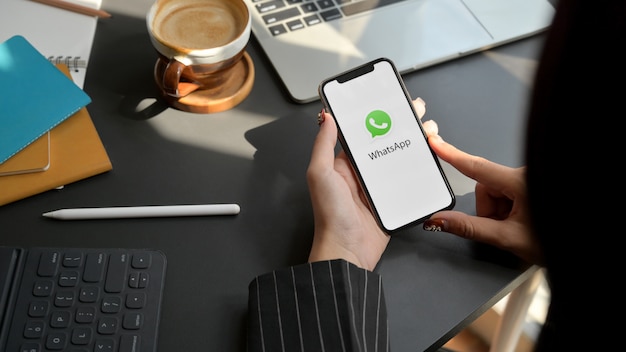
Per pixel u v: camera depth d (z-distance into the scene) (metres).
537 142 0.36
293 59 0.85
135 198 0.74
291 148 0.79
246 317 0.67
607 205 0.35
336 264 0.67
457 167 0.76
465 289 0.70
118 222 0.72
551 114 0.35
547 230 0.38
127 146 0.78
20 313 0.64
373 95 0.75
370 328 0.65
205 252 0.71
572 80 0.33
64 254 0.68
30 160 0.73
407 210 0.73
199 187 0.75
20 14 0.87
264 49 0.86
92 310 0.65
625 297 0.38
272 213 0.74
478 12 0.91
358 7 0.90
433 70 0.87
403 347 0.66
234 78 0.83
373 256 0.71
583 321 0.41
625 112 0.32
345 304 0.65
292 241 0.72
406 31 0.88
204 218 0.73
